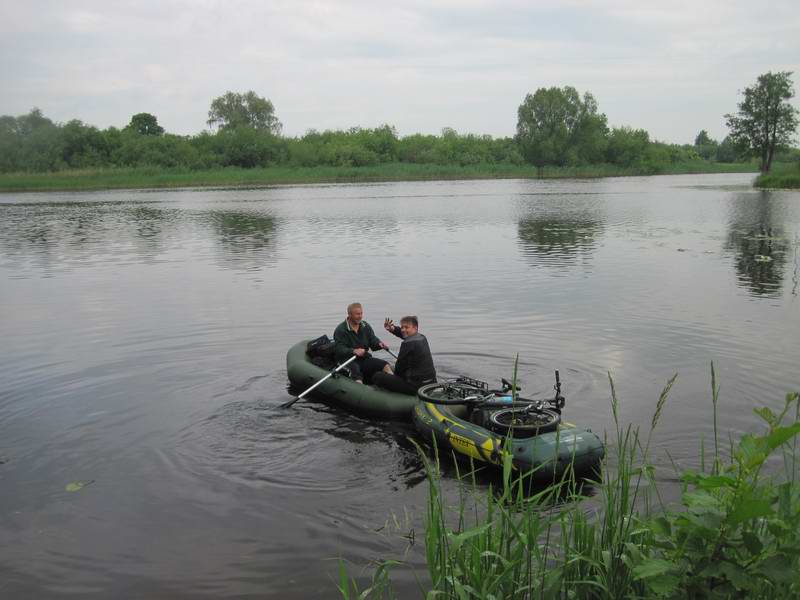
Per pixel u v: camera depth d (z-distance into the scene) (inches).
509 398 230.4
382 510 187.5
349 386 266.5
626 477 130.3
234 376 302.7
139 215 1193.4
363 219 1088.8
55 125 2824.8
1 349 352.8
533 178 3196.4
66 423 251.6
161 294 489.7
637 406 254.2
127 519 184.7
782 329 362.9
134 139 2955.2
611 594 113.4
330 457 222.8
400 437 239.3
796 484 106.3
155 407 266.5
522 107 3319.4
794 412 243.8
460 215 1155.9
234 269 599.5
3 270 616.1
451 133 3897.6
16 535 177.9
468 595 114.3
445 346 340.8
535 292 477.4
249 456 223.6
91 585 156.1
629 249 710.5
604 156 3508.9
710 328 367.6
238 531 177.6
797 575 90.0
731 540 95.5
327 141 3619.6
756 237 801.6
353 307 289.7
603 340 346.6
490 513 128.0
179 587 154.6
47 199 1726.1
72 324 403.5
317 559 164.1
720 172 4013.3
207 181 2588.6
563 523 128.6
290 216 1152.8
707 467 201.2
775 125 2733.8
